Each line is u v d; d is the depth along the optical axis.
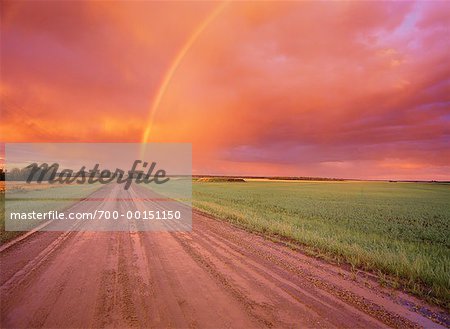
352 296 5.64
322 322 4.59
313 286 6.09
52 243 9.59
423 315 5.00
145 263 7.45
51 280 6.08
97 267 7.02
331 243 9.27
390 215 20.58
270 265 7.47
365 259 7.77
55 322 4.33
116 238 10.52
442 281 6.29
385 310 5.11
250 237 10.96
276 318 4.66
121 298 5.23
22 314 4.56
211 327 4.30
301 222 14.81
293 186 80.81
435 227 15.91
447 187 94.19
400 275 6.88
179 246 9.41
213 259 7.93
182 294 5.49
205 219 15.35
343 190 63.44
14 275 6.37
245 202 26.89
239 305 5.08
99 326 4.23
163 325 4.30
